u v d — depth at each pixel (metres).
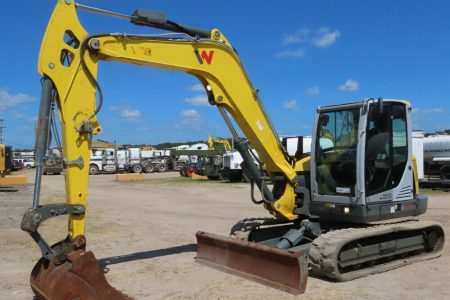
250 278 7.02
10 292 6.65
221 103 7.46
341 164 7.70
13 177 30.14
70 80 6.04
